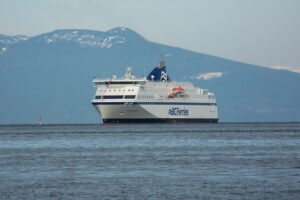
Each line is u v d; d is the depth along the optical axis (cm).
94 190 19938
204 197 18862
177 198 18738
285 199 18538
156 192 19588
